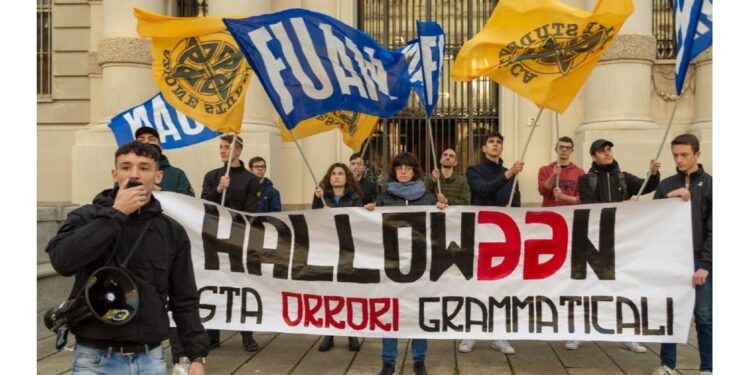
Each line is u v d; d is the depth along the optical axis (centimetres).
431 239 594
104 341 314
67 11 1284
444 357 637
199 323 352
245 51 568
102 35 1227
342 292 593
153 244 328
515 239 589
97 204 325
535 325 579
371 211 598
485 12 1248
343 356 644
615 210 579
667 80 1157
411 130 1250
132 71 1123
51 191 1278
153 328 322
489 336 581
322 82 593
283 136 751
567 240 583
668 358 562
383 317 588
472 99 1243
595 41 572
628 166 1029
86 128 1230
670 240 565
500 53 585
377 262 595
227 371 593
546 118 1177
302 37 586
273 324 596
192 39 628
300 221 606
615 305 570
